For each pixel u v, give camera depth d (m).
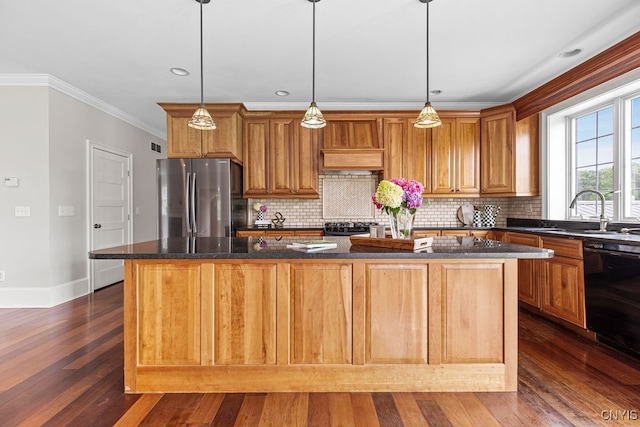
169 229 4.16
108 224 4.77
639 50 2.73
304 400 1.94
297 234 4.45
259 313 2.02
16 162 3.76
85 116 4.33
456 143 4.52
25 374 2.24
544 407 1.85
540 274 3.33
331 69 3.58
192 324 2.02
